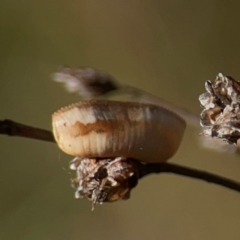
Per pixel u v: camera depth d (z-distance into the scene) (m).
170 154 0.10
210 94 0.10
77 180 0.10
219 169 0.15
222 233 0.15
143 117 0.10
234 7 0.15
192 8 0.15
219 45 0.15
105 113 0.10
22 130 0.10
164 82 0.15
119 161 0.10
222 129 0.10
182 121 0.10
